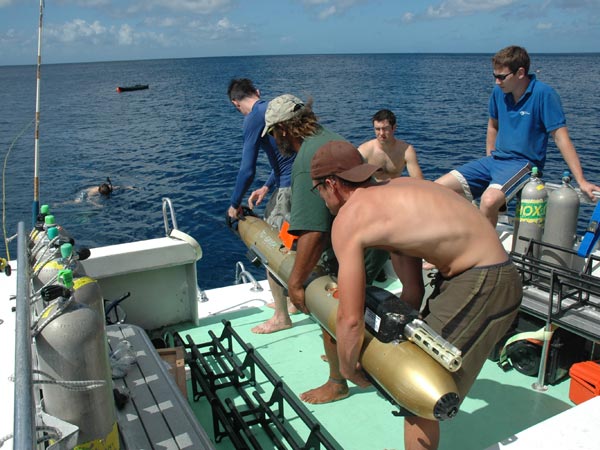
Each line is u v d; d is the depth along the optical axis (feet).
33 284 7.14
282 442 9.22
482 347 6.70
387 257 9.55
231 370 10.91
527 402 10.28
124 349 8.89
